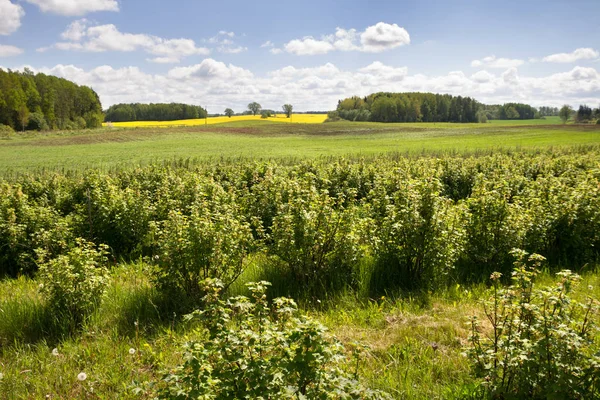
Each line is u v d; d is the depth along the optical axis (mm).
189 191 11852
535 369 3209
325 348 2820
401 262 6883
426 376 4102
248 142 62312
